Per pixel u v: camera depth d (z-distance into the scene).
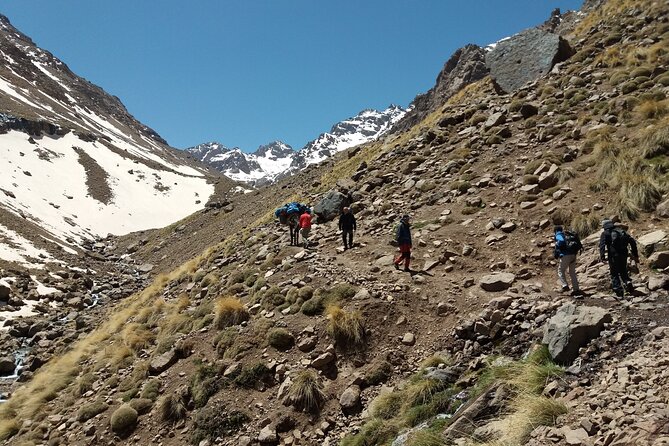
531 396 7.05
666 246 11.02
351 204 23.59
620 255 10.03
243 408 11.58
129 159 153.12
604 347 7.79
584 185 15.50
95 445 12.45
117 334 20.56
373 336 12.48
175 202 130.75
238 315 15.19
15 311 35.97
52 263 51.34
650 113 16.94
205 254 29.72
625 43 24.94
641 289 9.80
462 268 14.48
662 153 14.61
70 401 15.43
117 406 13.79
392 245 17.55
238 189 143.88
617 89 20.44
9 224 59.41
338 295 14.17
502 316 11.03
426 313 12.84
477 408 7.60
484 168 20.27
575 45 30.31
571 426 5.93
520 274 13.12
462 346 11.12
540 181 16.78
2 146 114.44
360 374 11.42
